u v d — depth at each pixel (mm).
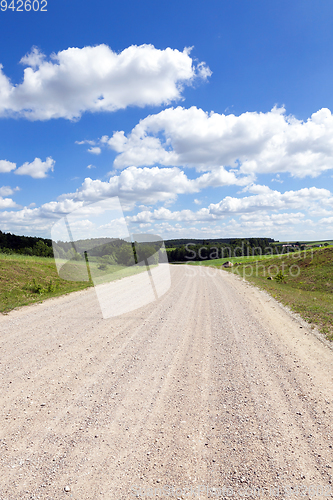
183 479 2211
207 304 10039
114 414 3156
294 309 9328
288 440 2684
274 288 16141
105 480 2197
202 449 2570
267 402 3412
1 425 2922
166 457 2465
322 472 2268
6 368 4414
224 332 6523
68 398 3504
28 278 13297
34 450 2543
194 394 3623
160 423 2986
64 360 4762
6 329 6660
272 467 2328
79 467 2336
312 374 4242
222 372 4316
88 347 5426
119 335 6219
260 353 5160
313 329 6840
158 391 3705
